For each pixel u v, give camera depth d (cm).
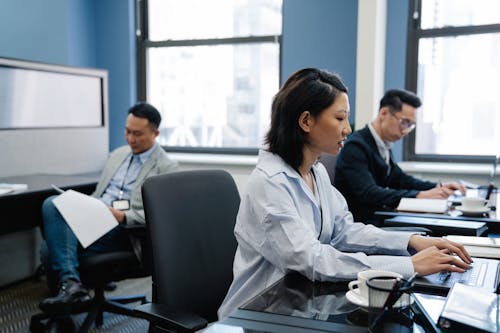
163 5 423
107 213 219
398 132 249
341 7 355
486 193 241
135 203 239
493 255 131
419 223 170
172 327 109
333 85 123
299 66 372
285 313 93
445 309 84
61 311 224
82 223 211
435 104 357
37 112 304
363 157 239
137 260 224
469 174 325
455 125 355
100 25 422
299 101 122
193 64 419
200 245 142
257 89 402
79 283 227
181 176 145
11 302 275
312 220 129
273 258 121
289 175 125
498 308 87
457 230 163
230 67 408
